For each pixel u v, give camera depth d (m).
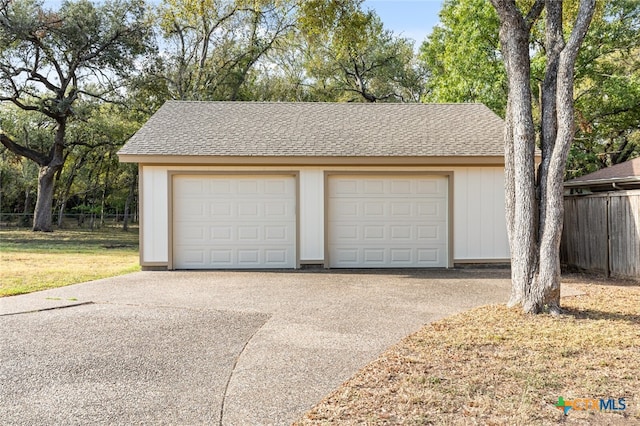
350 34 11.95
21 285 9.06
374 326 6.01
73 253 16.12
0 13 23.23
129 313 6.71
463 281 9.59
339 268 11.60
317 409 3.55
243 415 3.51
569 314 6.34
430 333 5.53
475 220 11.62
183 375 4.32
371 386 3.96
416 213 11.70
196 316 6.55
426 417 3.38
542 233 6.54
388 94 31.95
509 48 6.62
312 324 6.12
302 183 11.53
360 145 11.67
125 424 3.37
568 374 4.20
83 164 31.95
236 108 13.90
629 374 4.19
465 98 20.42
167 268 11.33
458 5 20.95
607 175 11.13
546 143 6.59
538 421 3.33
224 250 11.52
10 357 4.80
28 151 26.16
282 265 11.59
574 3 10.27
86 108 26.06
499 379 4.08
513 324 5.86
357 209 11.67
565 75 6.03
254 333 5.69
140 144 11.25
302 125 12.80
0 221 30.92
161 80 26.81
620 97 18.64
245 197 11.54
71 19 24.16
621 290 8.35
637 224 9.37
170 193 11.30
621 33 19.22
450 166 11.57
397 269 11.45
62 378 4.24
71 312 6.75
